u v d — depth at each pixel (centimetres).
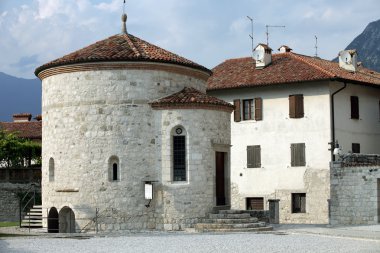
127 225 3469
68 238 3022
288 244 2675
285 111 5019
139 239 2916
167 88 3628
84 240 2898
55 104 3653
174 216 3475
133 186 3491
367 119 5241
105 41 3831
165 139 3519
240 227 3412
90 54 3575
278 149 5028
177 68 3672
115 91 3525
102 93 3525
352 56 5412
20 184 5359
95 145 3512
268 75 5134
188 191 3491
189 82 3772
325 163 4819
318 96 4891
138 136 3519
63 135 3597
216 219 3478
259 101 5128
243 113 5219
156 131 3544
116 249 2494
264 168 5078
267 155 5075
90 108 3534
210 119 3591
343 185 3866
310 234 3234
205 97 3606
